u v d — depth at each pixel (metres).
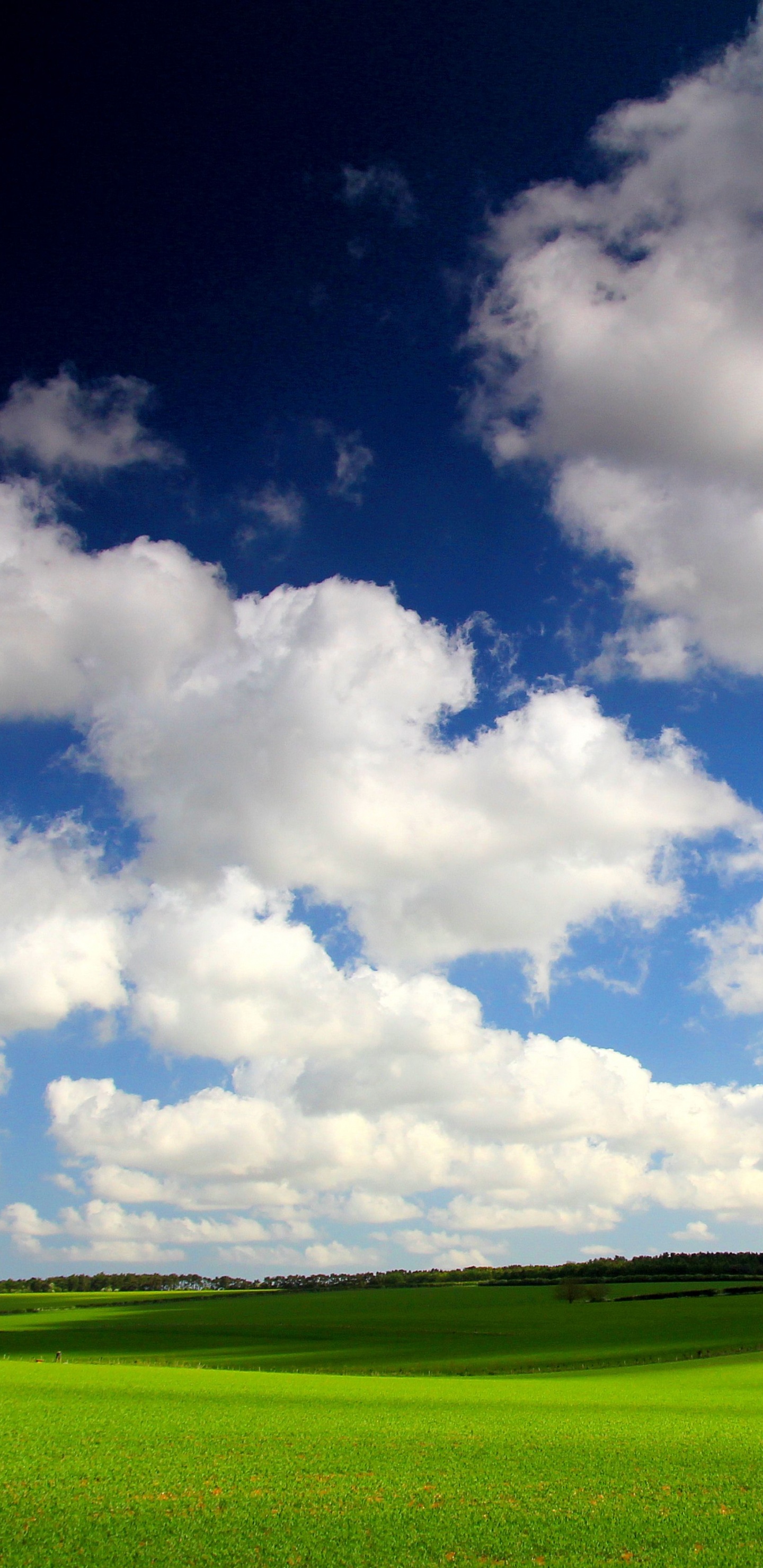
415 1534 24.31
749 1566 22.09
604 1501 27.36
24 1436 36.47
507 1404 45.19
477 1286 158.50
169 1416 41.69
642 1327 87.69
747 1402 45.00
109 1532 24.39
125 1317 119.75
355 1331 90.88
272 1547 23.19
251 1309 123.31
